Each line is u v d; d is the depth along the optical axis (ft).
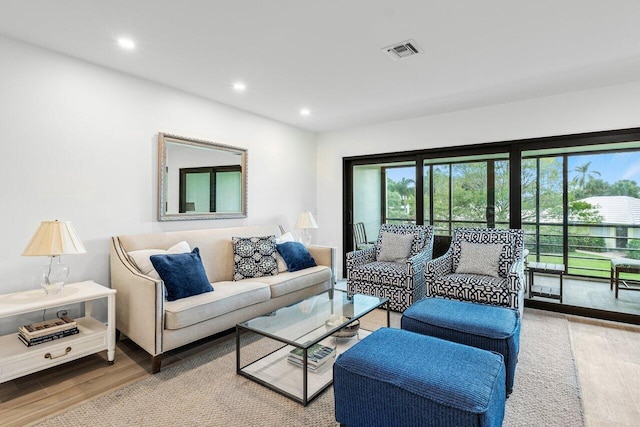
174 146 11.19
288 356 7.89
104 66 9.46
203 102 12.09
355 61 9.13
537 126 12.21
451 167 14.40
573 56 8.84
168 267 8.57
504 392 5.36
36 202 8.30
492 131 13.10
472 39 7.94
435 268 11.10
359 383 5.25
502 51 8.55
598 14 6.86
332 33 7.67
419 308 7.97
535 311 12.23
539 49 8.45
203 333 8.47
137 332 8.08
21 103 8.05
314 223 15.46
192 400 6.56
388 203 16.11
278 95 11.90
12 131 7.92
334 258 13.28
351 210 17.17
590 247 11.73
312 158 17.40
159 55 8.78
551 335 9.89
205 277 9.27
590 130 11.31
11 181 7.91
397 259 13.41
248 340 9.62
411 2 6.45
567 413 6.15
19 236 8.04
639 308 10.96
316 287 12.39
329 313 8.32
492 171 13.48
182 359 8.37
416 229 13.83
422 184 15.10
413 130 14.94
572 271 12.03
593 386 7.08
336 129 17.07
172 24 7.29
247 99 12.30
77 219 9.00
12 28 7.45
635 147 10.87
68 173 8.82
